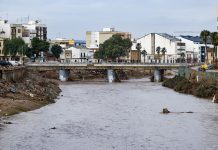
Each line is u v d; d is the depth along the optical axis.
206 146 76.94
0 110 104.44
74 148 75.00
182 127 93.12
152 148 75.44
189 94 163.25
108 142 79.38
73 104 129.12
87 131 88.31
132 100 141.62
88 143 78.50
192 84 170.00
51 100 133.12
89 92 169.12
